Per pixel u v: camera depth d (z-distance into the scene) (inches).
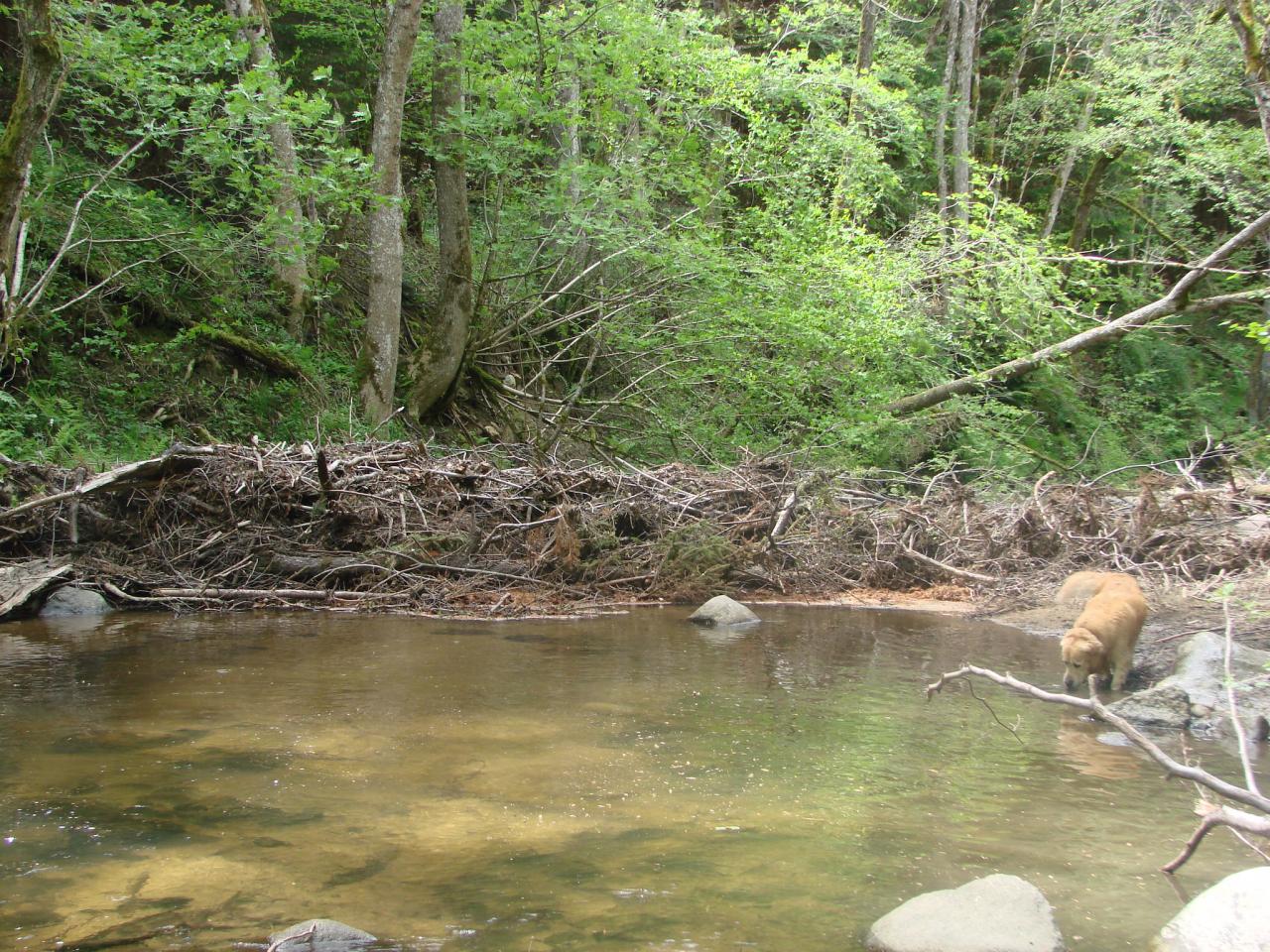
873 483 519.2
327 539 358.9
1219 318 946.1
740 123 969.5
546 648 270.7
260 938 103.5
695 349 617.9
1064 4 998.4
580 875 121.5
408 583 347.9
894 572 409.7
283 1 642.2
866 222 818.2
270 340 581.0
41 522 337.4
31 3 296.7
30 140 307.0
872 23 832.3
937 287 708.0
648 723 194.1
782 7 796.0
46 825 134.1
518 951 101.7
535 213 649.6
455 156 573.0
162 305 541.3
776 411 607.2
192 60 425.7
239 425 506.9
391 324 547.2
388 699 207.5
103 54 398.0
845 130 666.8
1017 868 127.3
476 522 378.0
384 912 110.0
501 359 650.8
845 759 173.9
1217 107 943.7
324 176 450.0
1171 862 130.3
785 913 111.9
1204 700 210.5
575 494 401.7
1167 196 959.6
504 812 142.7
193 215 560.4
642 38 586.2
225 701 202.8
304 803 144.4
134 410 489.4
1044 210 1113.4
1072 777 166.2
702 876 122.0
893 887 120.1
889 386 625.6
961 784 161.2
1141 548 384.5
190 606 323.9
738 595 381.7
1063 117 1021.8
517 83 581.0
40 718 188.1
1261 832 113.3
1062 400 795.4
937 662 261.3
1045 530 411.5
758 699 216.7
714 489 421.1
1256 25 428.5
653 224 580.4
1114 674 237.8
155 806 142.0
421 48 576.1
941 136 952.9
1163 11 907.4
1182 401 869.2
